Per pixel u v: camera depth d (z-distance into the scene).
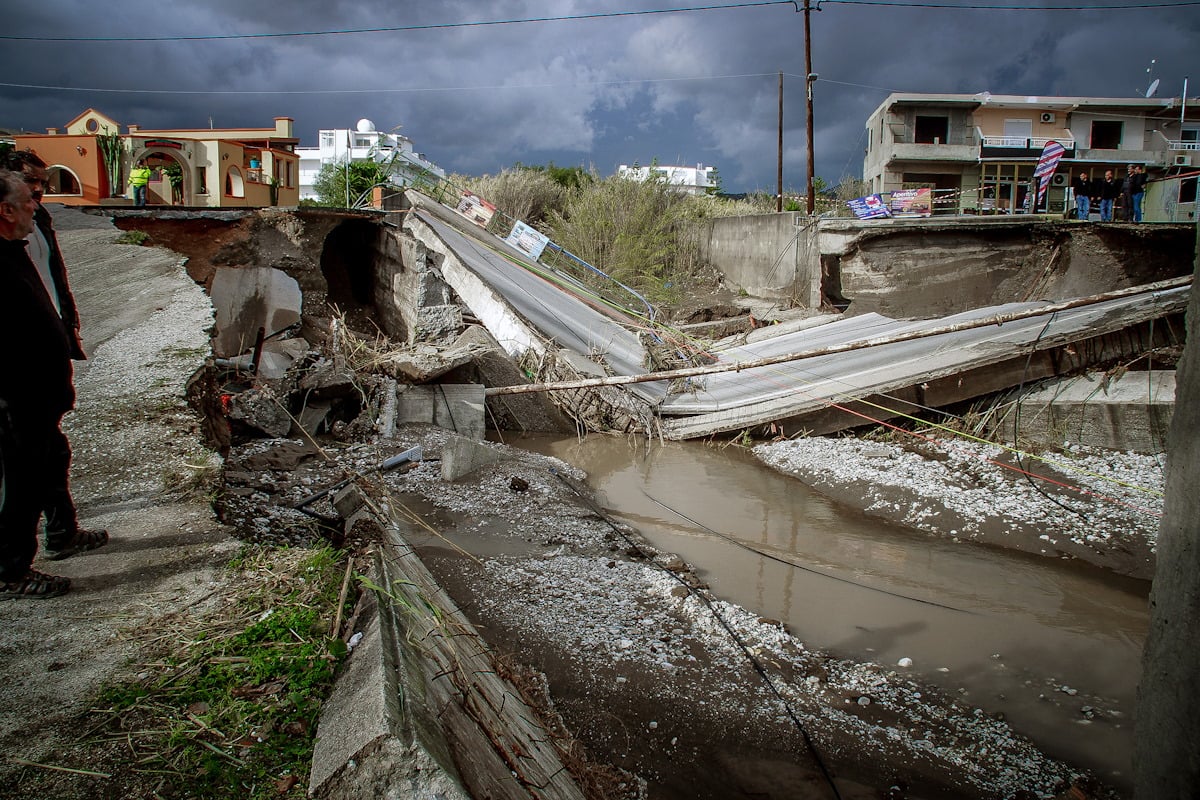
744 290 23.59
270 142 35.19
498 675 4.46
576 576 6.55
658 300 22.20
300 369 10.66
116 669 3.39
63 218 12.34
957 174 41.12
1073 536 7.68
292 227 13.35
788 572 7.12
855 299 17.34
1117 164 39.88
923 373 10.45
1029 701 5.12
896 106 40.56
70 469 5.56
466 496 8.24
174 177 25.41
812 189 23.77
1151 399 9.57
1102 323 10.02
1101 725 4.86
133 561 4.37
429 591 4.91
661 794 4.11
